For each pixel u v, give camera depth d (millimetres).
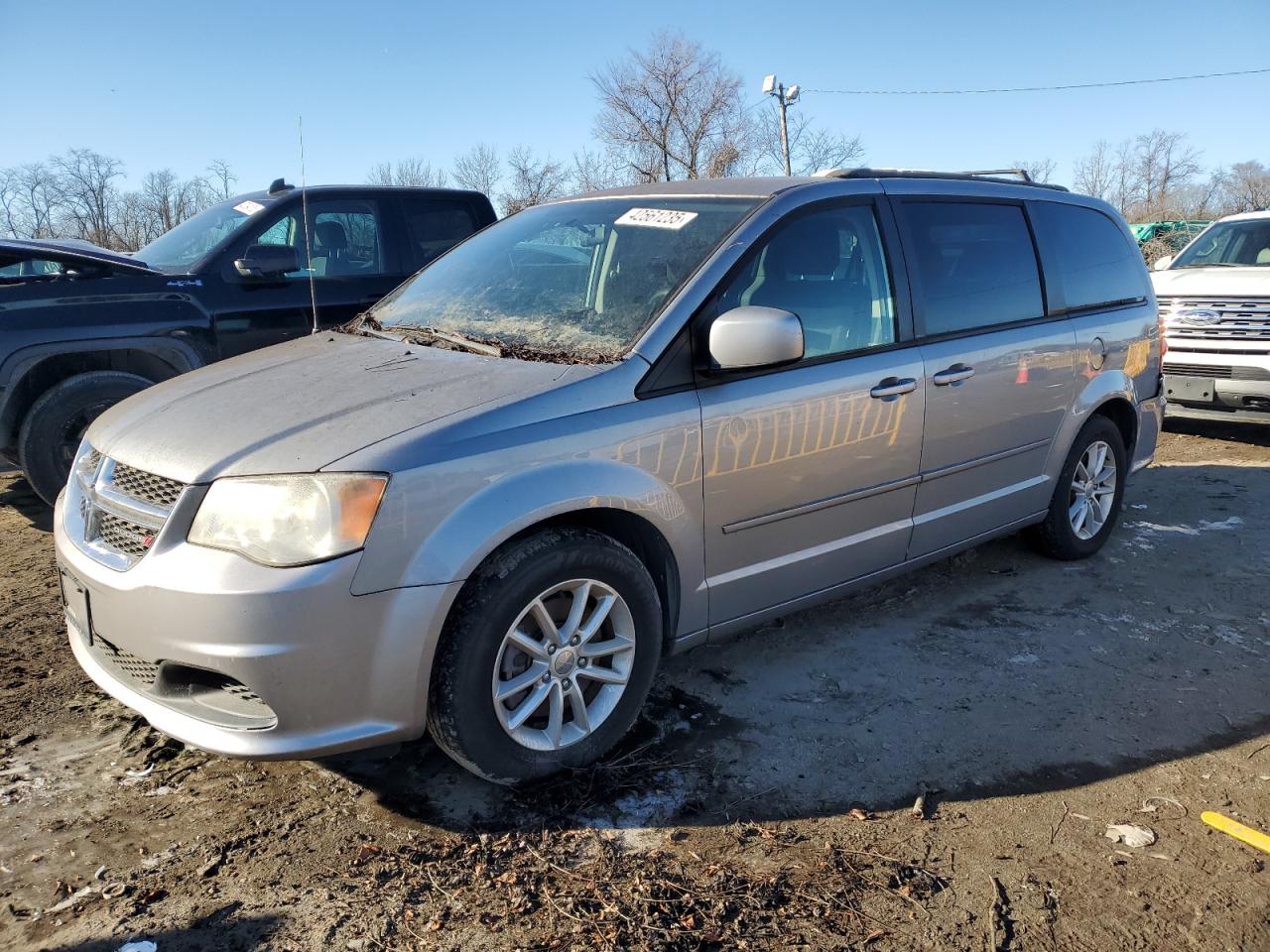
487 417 2641
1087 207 4883
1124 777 2969
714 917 2314
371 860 2523
